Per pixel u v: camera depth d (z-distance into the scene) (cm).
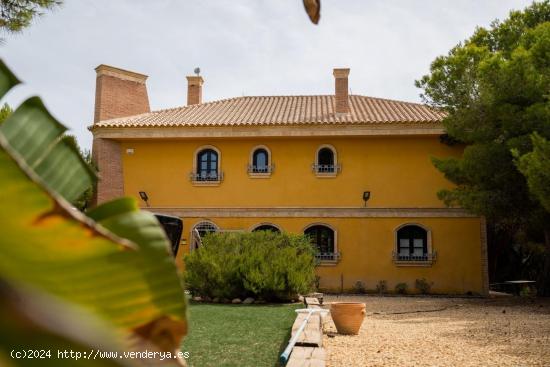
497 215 1775
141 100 2675
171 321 87
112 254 77
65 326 80
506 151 1722
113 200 92
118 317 84
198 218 2286
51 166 97
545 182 1403
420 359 699
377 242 2217
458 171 1895
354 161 2272
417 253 2214
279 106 2623
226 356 637
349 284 2197
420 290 2148
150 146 2347
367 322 1158
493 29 2138
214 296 1502
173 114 2506
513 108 1692
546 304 1639
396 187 2245
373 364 663
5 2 856
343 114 2378
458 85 1852
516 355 732
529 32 1900
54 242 73
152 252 89
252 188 2286
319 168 2273
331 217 2244
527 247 2273
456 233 2195
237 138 2284
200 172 2330
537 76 1684
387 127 2202
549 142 1406
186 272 1526
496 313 1370
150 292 85
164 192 2312
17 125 92
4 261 75
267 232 1608
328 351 762
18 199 68
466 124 1847
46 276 77
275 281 1431
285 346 707
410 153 2261
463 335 937
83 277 78
